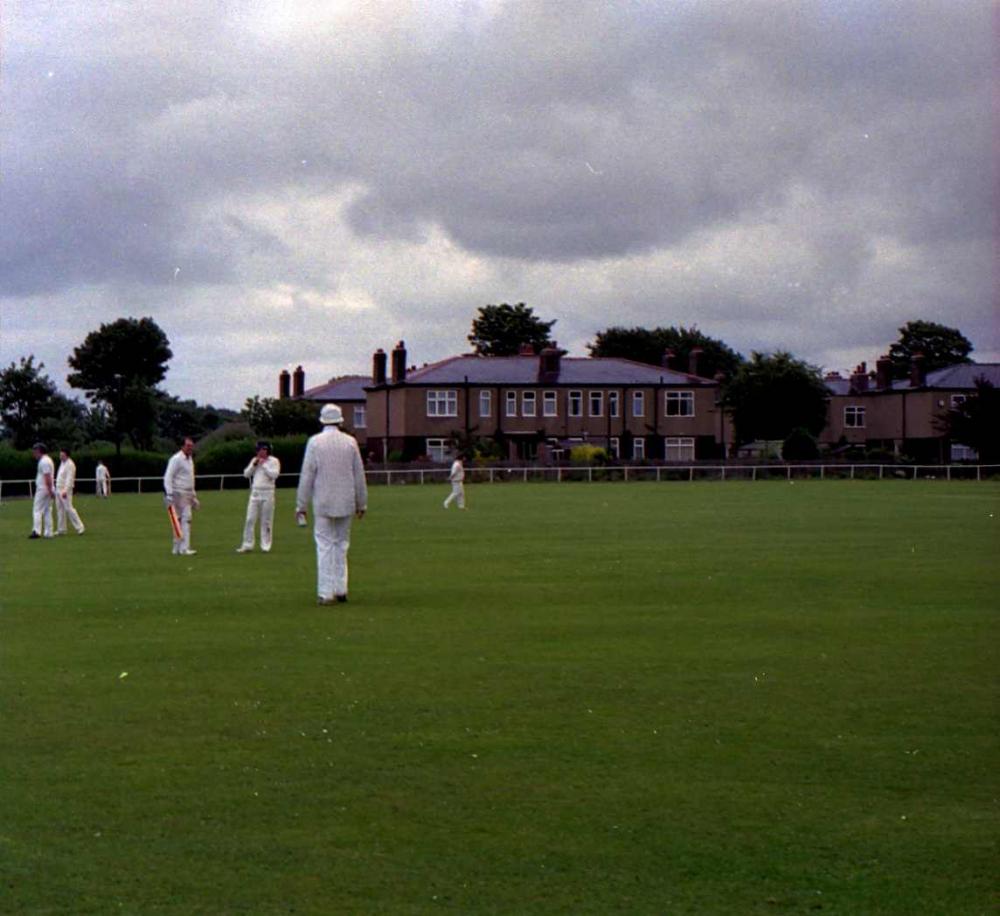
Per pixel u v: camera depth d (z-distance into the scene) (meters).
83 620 14.71
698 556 22.64
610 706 9.87
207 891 6.08
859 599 16.39
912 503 43.16
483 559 22.27
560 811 7.25
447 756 8.41
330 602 16.06
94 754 8.49
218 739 8.88
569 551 23.88
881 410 104.88
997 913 5.82
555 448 92.50
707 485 63.72
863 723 9.30
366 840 6.77
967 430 79.06
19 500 56.50
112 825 7.02
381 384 95.81
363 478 16.14
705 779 7.86
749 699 10.12
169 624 14.34
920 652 12.29
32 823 7.06
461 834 6.86
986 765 8.16
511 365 95.06
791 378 89.62
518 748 8.59
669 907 5.89
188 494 24.33
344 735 8.97
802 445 81.94
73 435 81.44
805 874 6.29
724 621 14.43
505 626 14.08
